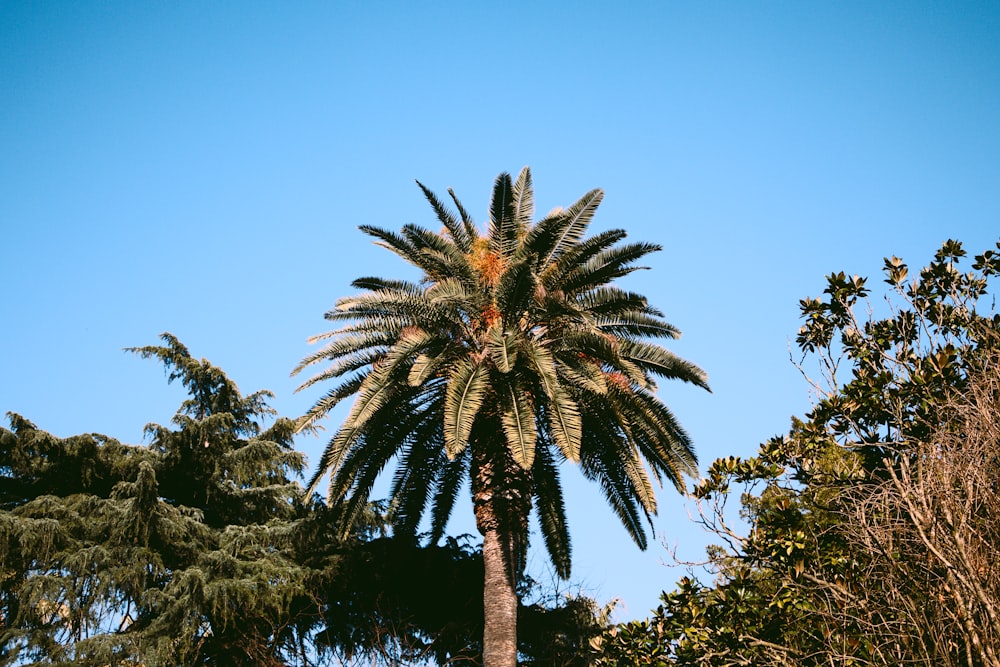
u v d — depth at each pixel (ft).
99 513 86.22
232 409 99.55
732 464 47.29
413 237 73.10
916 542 35.78
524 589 88.12
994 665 31.60
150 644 78.28
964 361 44.47
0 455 89.30
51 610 80.28
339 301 68.13
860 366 48.75
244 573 84.89
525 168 79.92
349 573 87.04
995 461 35.70
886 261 50.52
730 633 42.91
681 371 68.59
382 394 65.31
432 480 76.33
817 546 43.57
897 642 34.83
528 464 61.31
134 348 96.68
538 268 71.26
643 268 72.08
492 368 66.95
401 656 83.76
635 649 46.03
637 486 66.49
